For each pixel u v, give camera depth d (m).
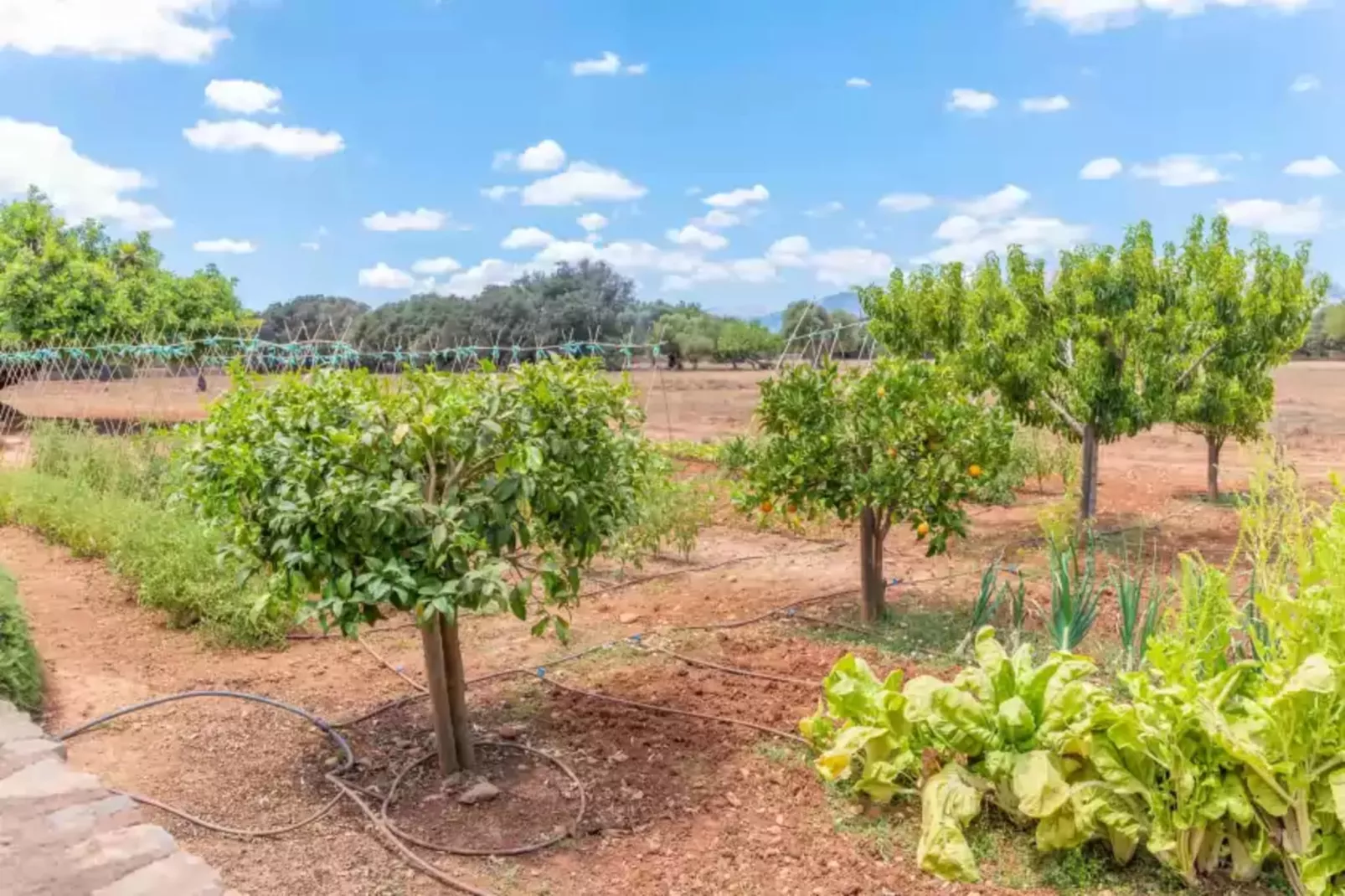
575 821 4.15
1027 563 8.50
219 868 3.79
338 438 4.09
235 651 6.49
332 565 4.10
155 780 4.59
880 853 3.88
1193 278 9.59
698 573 8.58
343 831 4.12
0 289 20.12
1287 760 3.49
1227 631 4.21
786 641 6.52
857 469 6.60
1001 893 3.61
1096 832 3.76
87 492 10.06
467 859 3.87
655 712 5.32
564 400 4.46
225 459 4.34
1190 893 3.58
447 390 4.52
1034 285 9.42
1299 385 23.42
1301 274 9.62
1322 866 3.44
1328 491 10.70
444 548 4.10
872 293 10.99
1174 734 3.62
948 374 6.98
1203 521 10.18
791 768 4.60
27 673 5.41
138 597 7.39
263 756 4.87
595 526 4.68
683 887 3.66
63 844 3.48
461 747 4.64
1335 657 3.63
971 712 3.98
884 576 8.23
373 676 6.04
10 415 21.41
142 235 23.91
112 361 20.55
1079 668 4.14
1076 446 13.27
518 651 6.43
